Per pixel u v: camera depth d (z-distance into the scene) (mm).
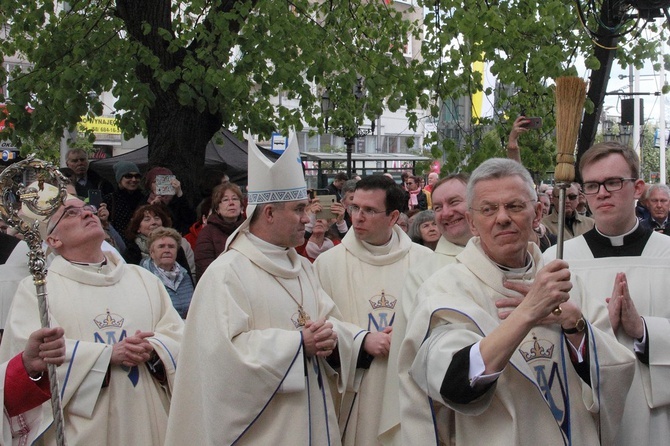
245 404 3266
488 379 2420
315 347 3396
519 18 7961
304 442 3359
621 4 7625
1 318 4207
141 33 8148
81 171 8102
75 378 3463
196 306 3469
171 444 3412
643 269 3502
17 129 8367
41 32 9258
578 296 2873
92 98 8094
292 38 8570
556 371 2666
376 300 4180
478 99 10094
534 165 8219
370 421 3799
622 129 23250
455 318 2633
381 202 4227
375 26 10078
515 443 2516
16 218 2871
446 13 8383
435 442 2697
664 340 3131
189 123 8234
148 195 7016
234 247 3623
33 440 3143
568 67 7992
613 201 3531
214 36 7965
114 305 3779
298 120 9773
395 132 26969
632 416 3205
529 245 2854
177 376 3449
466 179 3777
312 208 5730
